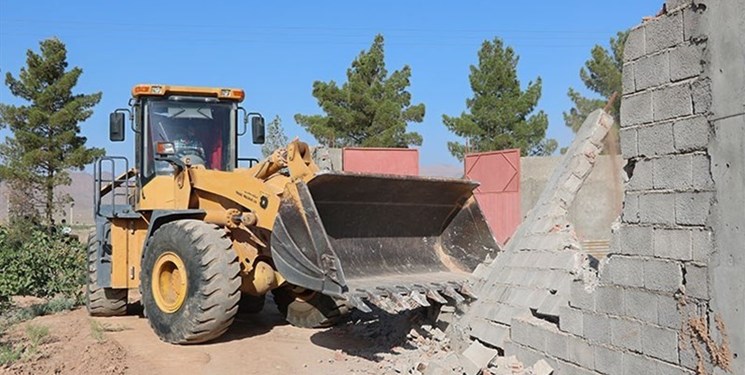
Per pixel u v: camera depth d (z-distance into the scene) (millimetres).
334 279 6789
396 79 26328
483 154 17562
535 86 25984
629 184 5309
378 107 25047
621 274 5293
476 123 25859
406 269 8211
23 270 11367
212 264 7926
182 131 9453
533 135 25562
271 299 11984
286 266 7168
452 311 7793
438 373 6270
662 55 5031
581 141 8070
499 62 25969
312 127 24859
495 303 7258
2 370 6734
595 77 21141
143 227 9648
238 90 9688
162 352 7797
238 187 8383
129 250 9695
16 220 17859
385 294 6984
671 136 4898
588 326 5613
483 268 7992
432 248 8680
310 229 6988
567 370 5840
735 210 4324
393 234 8289
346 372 7055
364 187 7555
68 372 6836
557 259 6727
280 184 8188
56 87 26578
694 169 4684
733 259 4324
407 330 8227
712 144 4535
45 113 26375
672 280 4805
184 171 8859
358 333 8781
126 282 9641
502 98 25969
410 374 6746
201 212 8523
